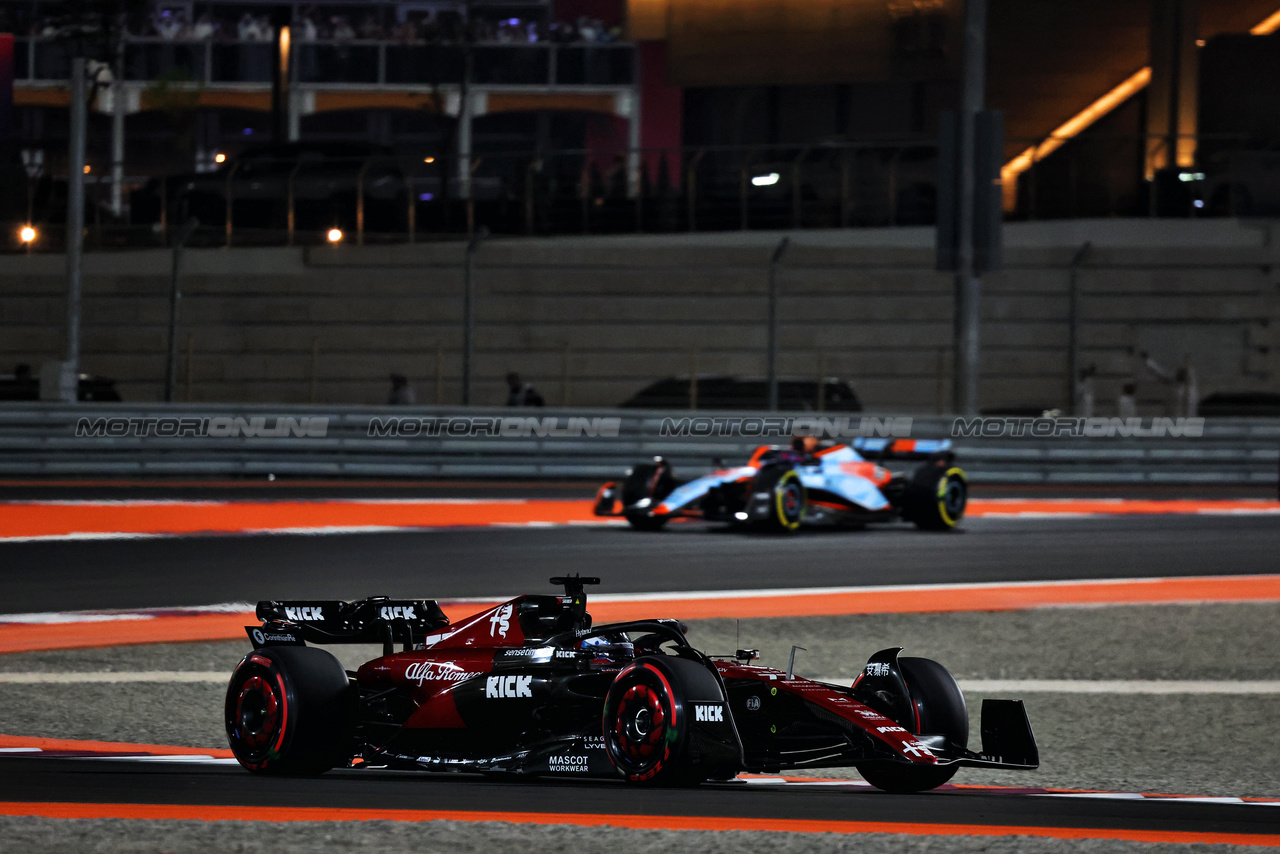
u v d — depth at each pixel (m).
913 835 18.97
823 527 65.19
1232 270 105.00
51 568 51.12
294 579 49.97
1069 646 43.16
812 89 130.88
